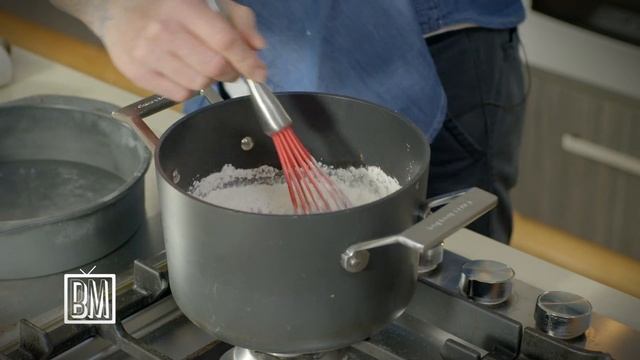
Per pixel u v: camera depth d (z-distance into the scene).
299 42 1.05
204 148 0.76
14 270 0.88
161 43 0.77
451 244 0.95
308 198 0.77
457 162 1.21
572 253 1.23
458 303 0.78
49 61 1.31
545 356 0.74
